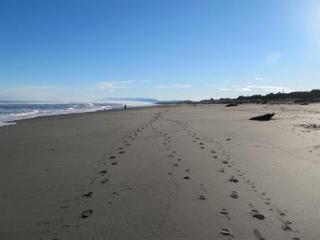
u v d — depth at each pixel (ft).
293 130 57.11
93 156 34.94
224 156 34.35
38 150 39.68
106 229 17.37
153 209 19.99
